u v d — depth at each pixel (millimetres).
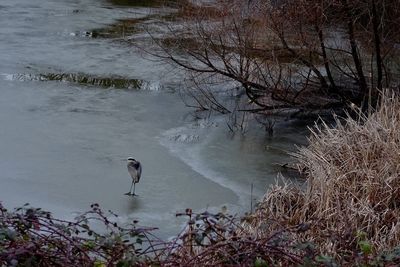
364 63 14922
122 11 24578
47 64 17281
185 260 5059
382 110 11328
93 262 4914
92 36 20500
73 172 11125
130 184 10805
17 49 18484
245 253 4957
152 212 9828
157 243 6633
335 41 14469
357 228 8352
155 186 10805
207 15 14820
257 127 14055
